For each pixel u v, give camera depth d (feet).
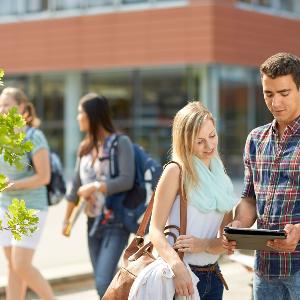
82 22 111.14
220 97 105.81
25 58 115.55
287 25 111.14
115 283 18.74
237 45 104.37
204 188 18.48
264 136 18.29
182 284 17.71
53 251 46.24
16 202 15.74
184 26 103.50
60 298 36.42
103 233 27.55
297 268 17.74
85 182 28.27
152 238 18.24
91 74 113.80
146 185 27.63
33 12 114.83
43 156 27.84
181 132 18.47
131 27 107.45
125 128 111.24
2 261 41.63
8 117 14.23
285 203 17.62
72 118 115.85
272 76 17.34
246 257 25.30
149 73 109.09
